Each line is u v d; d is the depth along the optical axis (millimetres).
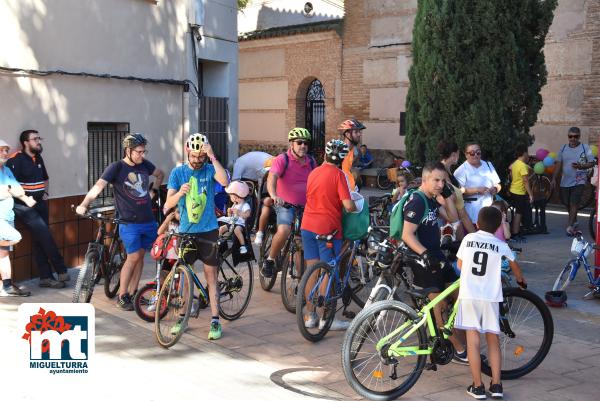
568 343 6730
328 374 5871
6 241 7996
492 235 5363
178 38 11750
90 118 9891
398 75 21250
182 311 6496
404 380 5500
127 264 7605
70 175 9602
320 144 24984
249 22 28656
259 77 26375
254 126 26859
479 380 5332
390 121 21641
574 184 12914
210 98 13078
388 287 6137
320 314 6828
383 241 6562
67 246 9594
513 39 10688
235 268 7691
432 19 10836
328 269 6742
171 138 11641
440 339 5516
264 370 5922
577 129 12914
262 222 8695
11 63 8609
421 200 5758
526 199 12398
